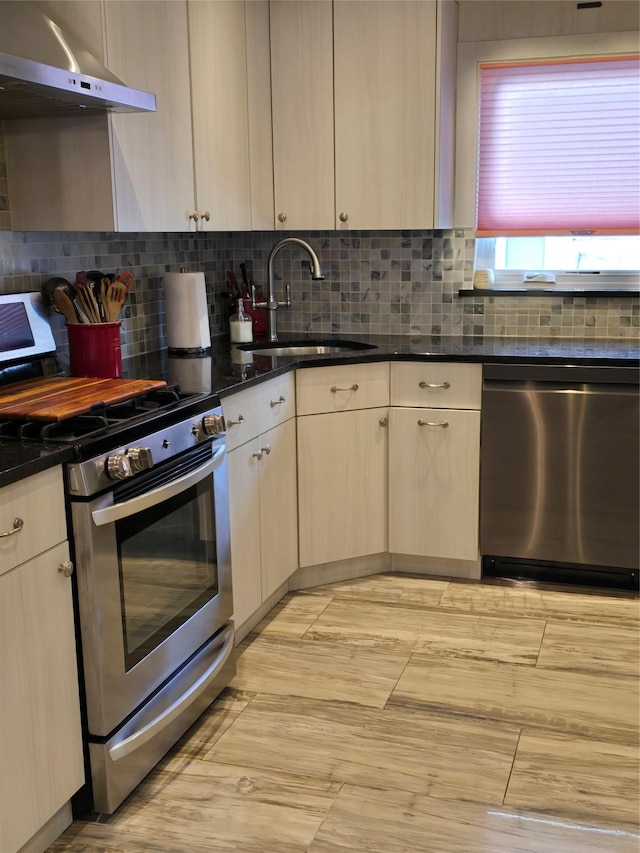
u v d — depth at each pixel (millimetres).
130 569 2146
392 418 3494
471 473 3443
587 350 3400
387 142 3490
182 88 2967
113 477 2010
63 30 2520
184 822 2131
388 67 3436
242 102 3357
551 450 3330
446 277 3887
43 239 2805
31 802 1890
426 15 3361
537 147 3711
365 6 3420
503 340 3781
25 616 1833
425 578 3621
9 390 2430
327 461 3439
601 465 3293
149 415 2258
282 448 3246
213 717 2598
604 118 3619
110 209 2615
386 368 3463
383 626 3170
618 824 2100
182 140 2982
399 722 2551
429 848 2023
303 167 3598
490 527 3473
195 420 2422
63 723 1988
